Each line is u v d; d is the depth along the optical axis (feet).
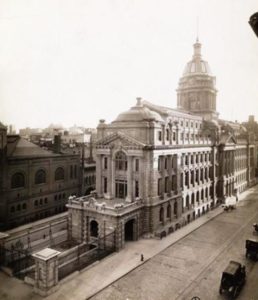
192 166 170.50
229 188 220.23
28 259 108.68
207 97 231.09
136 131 133.80
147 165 129.08
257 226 137.90
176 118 165.99
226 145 209.05
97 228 127.85
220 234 136.67
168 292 83.87
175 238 129.39
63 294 83.10
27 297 81.97
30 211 154.40
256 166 288.10
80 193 194.29
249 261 104.42
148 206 129.29
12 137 159.33
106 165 145.18
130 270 97.14
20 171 148.36
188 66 242.58
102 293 83.82
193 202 172.45
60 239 130.52
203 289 85.25
